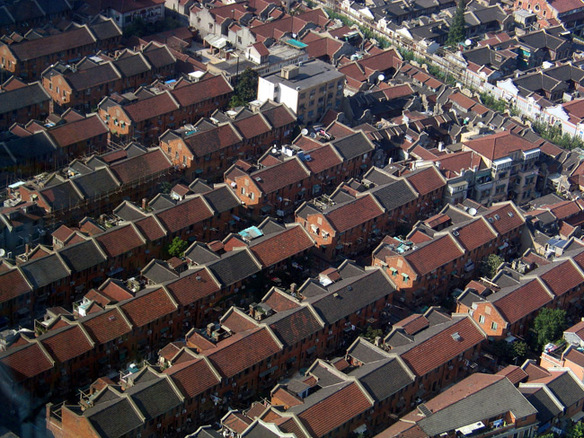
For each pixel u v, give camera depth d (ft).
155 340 599.16
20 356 533.96
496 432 529.04
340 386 542.57
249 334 573.33
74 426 503.20
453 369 590.55
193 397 532.73
